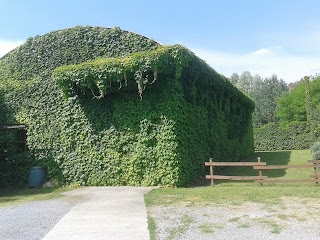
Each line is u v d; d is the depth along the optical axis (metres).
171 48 10.71
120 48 12.65
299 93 44.25
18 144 13.16
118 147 11.64
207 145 13.84
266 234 5.58
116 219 6.88
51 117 12.74
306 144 32.72
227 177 10.60
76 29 13.26
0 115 13.33
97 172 11.83
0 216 7.59
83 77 11.11
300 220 6.35
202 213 7.14
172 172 10.88
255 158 23.45
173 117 11.01
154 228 6.11
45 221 6.95
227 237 5.49
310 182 10.09
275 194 8.76
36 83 13.17
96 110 12.05
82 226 6.45
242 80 75.19
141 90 10.72
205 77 13.41
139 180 11.32
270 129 34.38
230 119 18.34
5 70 13.84
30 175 12.37
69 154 12.26
